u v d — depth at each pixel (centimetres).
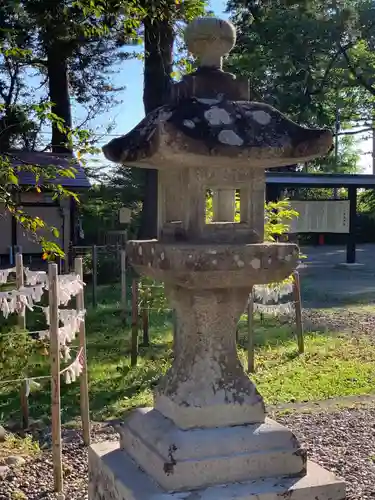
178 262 288
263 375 759
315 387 705
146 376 757
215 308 314
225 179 308
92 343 939
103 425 587
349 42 2370
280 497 289
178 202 323
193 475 291
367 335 995
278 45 2166
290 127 299
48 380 691
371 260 2277
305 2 2078
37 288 499
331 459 491
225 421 309
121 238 1908
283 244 302
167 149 276
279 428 309
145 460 311
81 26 923
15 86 2323
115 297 1378
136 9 701
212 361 316
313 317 1159
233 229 312
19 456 499
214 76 312
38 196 1705
